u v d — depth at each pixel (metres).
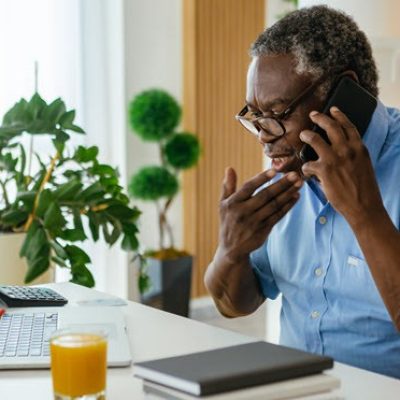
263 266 1.76
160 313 1.68
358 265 1.54
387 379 1.26
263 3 4.34
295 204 1.67
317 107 1.47
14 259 2.44
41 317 1.55
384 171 1.55
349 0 2.36
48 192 2.40
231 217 1.54
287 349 1.17
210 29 4.07
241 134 4.33
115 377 1.25
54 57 3.54
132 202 3.89
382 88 2.39
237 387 1.03
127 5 3.77
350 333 1.57
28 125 2.58
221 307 1.75
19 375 1.26
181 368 1.07
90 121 3.71
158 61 3.95
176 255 3.76
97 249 3.76
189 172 4.12
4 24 3.36
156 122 3.56
